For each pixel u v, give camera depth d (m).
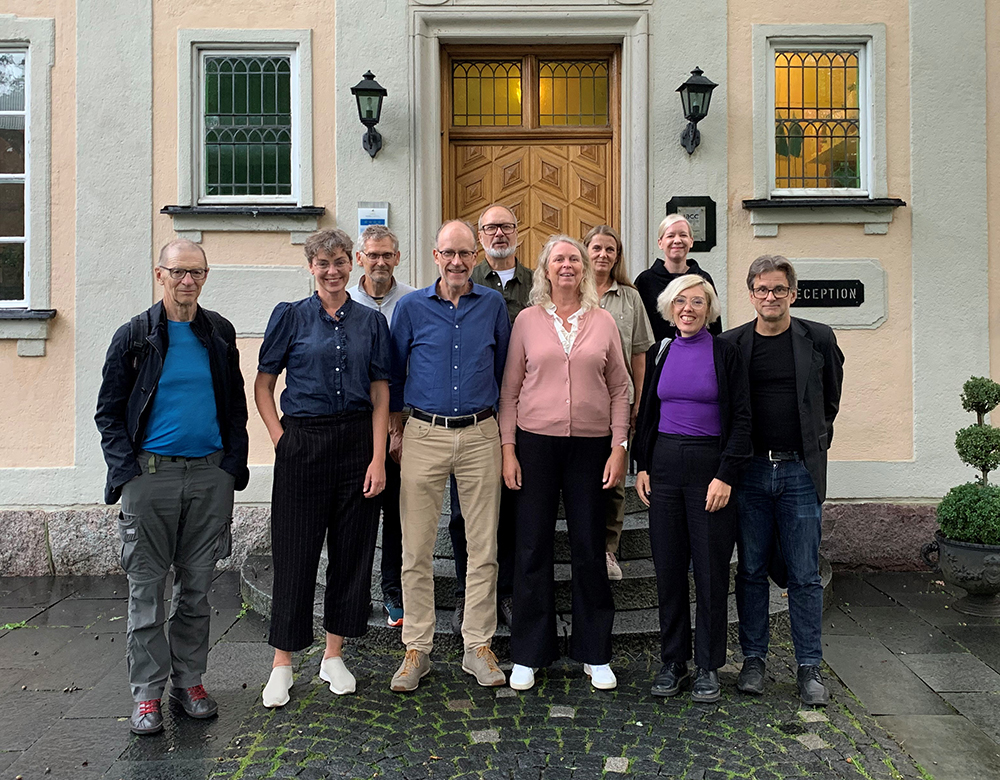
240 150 5.40
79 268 5.26
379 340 3.29
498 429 3.44
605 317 3.38
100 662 3.70
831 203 5.22
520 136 5.57
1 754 2.83
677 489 3.22
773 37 5.30
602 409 3.31
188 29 5.27
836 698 3.26
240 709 3.17
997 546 4.16
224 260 5.30
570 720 3.05
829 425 3.35
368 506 3.26
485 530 3.36
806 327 3.27
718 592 3.18
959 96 5.28
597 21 5.32
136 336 2.96
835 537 5.24
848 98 5.43
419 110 5.30
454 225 3.27
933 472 5.27
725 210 5.32
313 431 3.16
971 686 3.42
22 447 5.24
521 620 3.34
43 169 5.25
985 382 4.52
